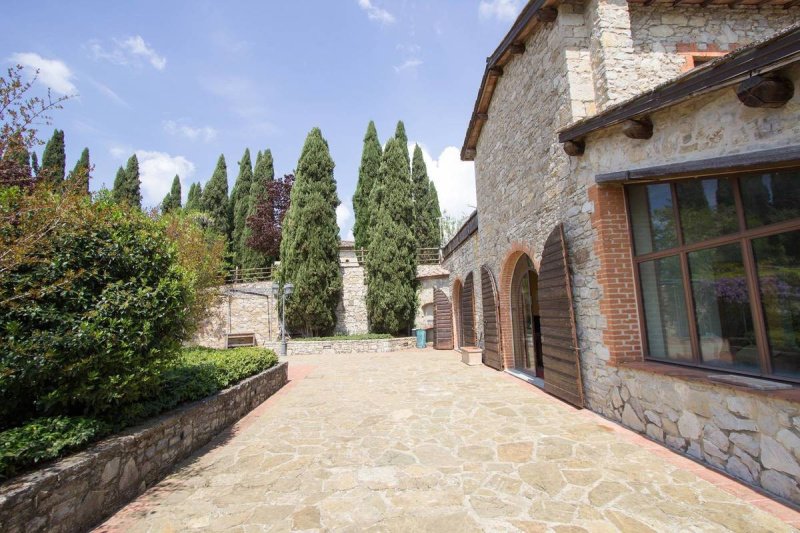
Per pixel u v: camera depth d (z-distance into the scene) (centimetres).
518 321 948
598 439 438
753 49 274
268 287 2005
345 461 413
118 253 381
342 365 1238
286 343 1652
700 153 372
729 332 363
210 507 317
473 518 284
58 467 268
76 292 344
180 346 450
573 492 317
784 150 271
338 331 1947
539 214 711
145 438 362
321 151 1977
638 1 608
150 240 419
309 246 1834
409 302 1872
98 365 342
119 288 377
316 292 1825
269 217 2530
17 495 224
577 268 574
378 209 1966
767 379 321
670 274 439
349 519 289
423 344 1788
